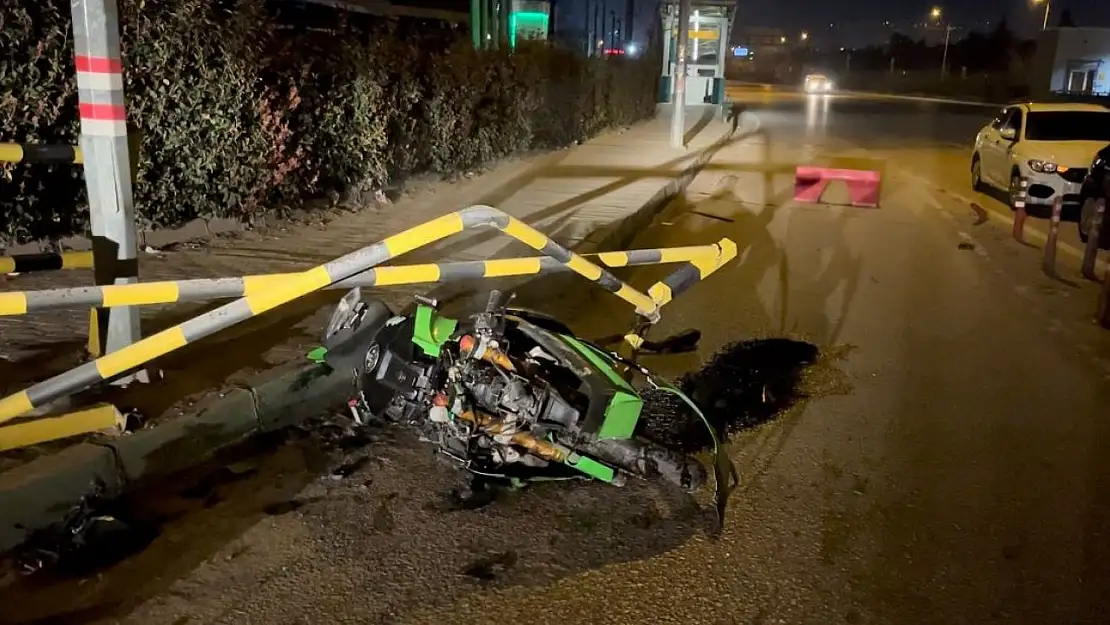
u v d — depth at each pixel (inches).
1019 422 225.1
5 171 280.8
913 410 231.1
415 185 524.7
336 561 153.6
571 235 414.6
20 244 297.1
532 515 171.5
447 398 167.6
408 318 177.2
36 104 288.2
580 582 150.4
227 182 359.6
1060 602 149.3
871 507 179.3
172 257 320.8
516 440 168.9
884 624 142.3
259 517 166.2
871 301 340.2
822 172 599.5
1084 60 2522.1
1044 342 294.0
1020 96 2459.4
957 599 149.4
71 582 143.9
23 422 169.5
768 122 1379.2
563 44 863.1
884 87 3553.2
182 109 332.8
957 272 395.5
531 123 719.1
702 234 477.1
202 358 218.7
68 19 294.4
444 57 562.3
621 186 582.9
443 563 154.4
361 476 183.6
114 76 182.1
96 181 186.1
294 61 390.6
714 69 1443.2
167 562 150.9
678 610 143.7
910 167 818.8
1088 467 200.2
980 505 181.5
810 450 205.3
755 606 145.6
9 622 133.4
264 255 332.2
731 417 223.1
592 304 319.9
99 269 189.9
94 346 207.5
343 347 188.9
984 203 612.4
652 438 206.8
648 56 1242.0
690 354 270.2
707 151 837.8
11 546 150.7
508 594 146.3
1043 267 406.0
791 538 166.6
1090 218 459.5
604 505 176.4
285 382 207.0
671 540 164.6
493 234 401.7
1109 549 166.1
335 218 413.1
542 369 179.8
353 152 437.7
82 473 162.4
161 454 176.7
